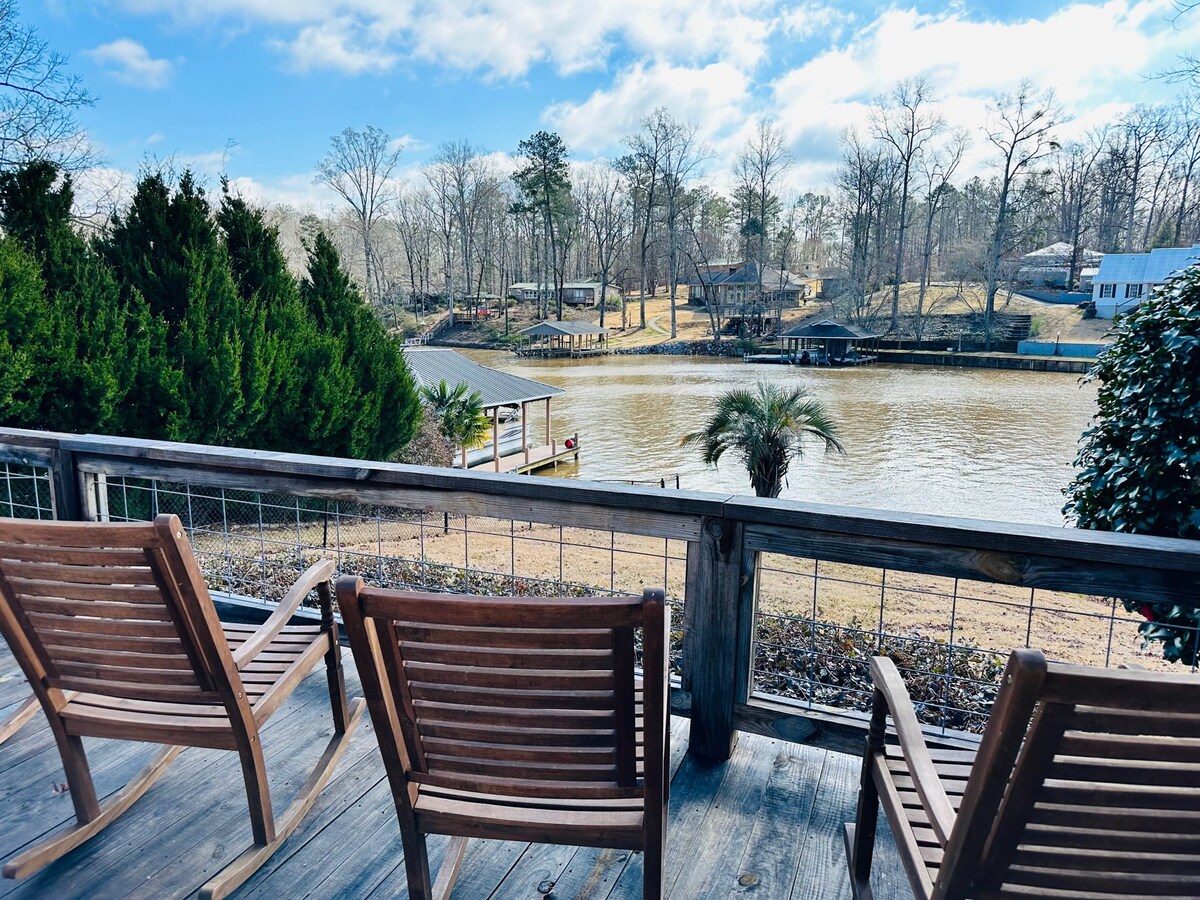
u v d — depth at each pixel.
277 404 10.98
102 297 9.21
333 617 2.08
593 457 24.81
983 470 22.33
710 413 31.77
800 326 53.22
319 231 12.82
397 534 8.77
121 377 9.05
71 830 1.80
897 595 6.91
